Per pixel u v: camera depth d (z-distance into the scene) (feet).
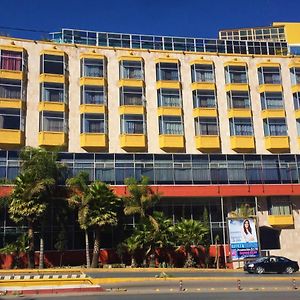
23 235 132.16
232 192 154.51
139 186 140.87
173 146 158.30
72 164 150.00
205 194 152.66
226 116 167.32
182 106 165.37
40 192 126.52
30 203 124.88
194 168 158.10
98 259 134.72
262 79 172.65
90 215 130.82
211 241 152.66
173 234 138.82
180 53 171.63
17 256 132.67
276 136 165.58
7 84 151.74
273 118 168.35
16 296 76.84
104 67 163.12
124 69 164.35
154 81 166.50
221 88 170.30
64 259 139.54
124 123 157.99
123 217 145.69
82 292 81.41
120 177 152.15
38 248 138.21
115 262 142.31
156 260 141.90
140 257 140.36
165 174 155.43
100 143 153.48
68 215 137.80
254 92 171.83
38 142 149.79
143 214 138.00
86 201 130.31
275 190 157.48
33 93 154.61
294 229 158.51
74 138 154.10
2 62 153.07
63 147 150.51
